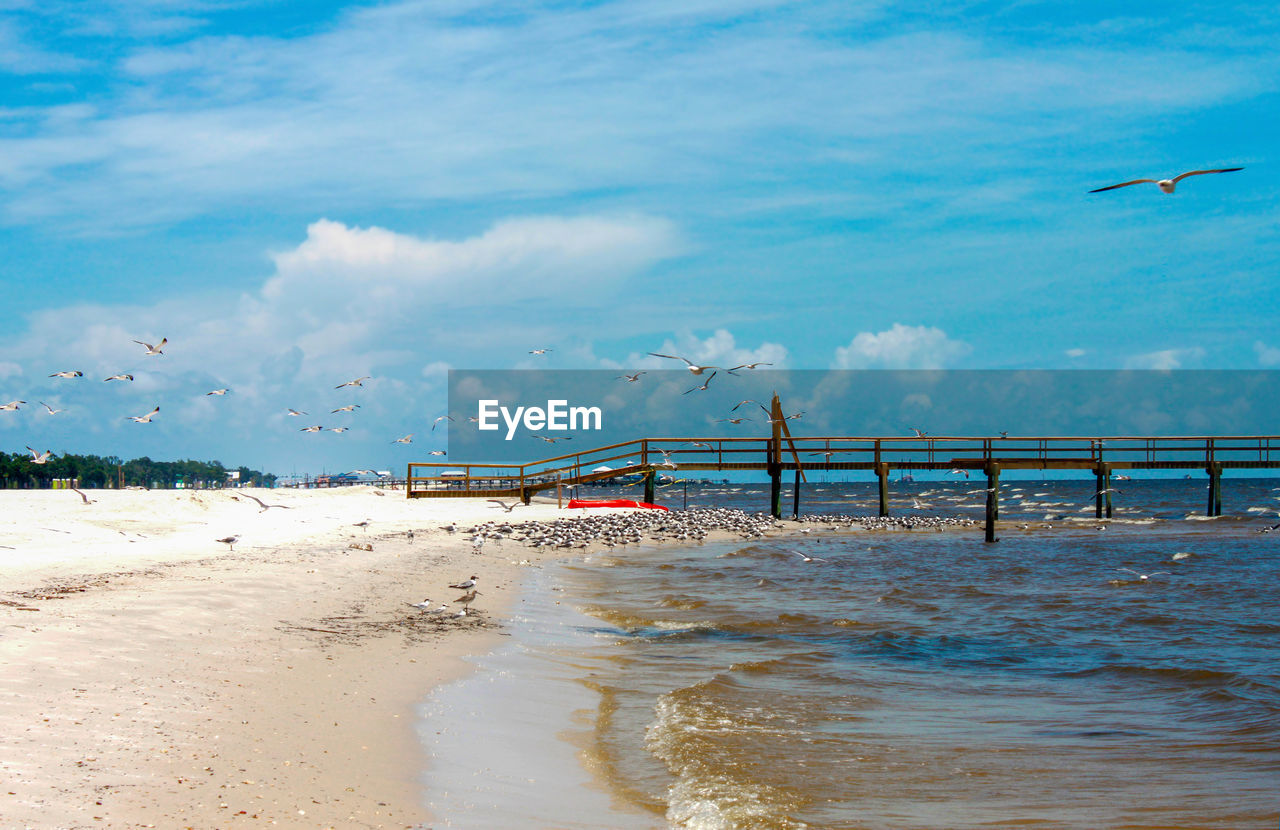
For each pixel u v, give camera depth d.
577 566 34.62
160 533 34.00
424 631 17.89
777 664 17.23
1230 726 13.37
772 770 10.71
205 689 11.59
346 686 12.79
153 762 8.77
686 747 11.40
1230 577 33.84
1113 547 46.75
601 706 13.46
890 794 10.05
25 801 7.45
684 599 25.33
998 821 9.29
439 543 38.28
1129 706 14.71
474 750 10.63
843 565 37.47
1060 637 21.27
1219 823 9.31
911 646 19.66
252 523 40.50
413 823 8.18
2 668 11.43
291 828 7.61
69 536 30.19
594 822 8.78
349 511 52.09
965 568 36.59
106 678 11.54
